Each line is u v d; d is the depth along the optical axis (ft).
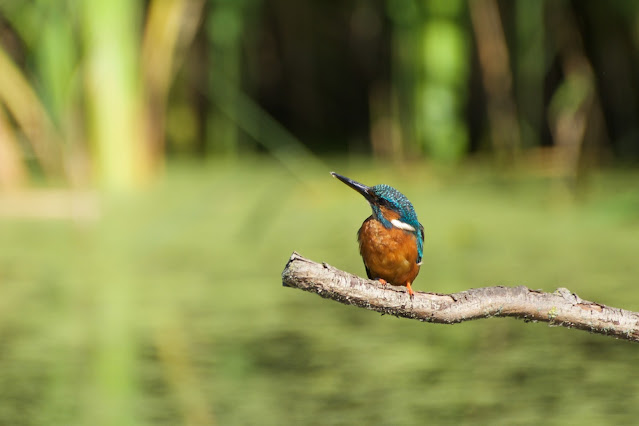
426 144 47.24
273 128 51.01
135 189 44.27
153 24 46.01
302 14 55.77
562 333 25.17
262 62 56.75
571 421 18.57
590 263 30.66
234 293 28.60
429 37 45.96
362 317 26.71
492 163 48.08
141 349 23.44
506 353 23.24
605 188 42.24
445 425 18.52
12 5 41.04
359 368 22.15
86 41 42.47
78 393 20.59
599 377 21.31
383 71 53.16
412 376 21.53
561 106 47.50
